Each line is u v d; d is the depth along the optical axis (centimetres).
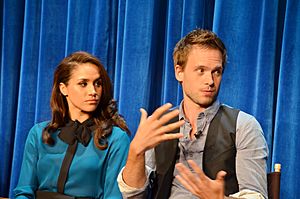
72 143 255
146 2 303
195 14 292
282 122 273
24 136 344
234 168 219
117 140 255
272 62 276
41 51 336
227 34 284
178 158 228
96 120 261
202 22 296
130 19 306
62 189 250
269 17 275
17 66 355
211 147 221
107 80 262
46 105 337
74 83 253
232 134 221
